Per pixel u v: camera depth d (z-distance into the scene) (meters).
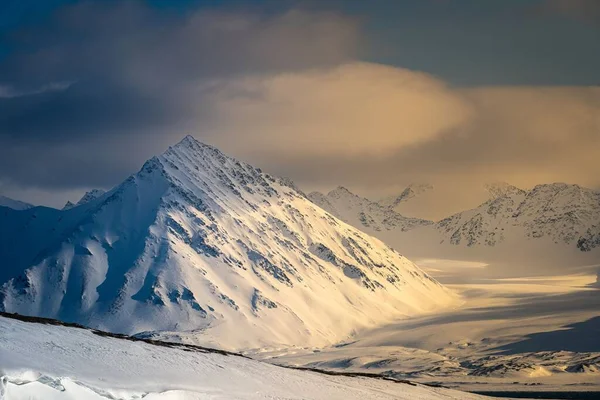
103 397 77.31
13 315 105.75
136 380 86.69
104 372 86.44
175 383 90.31
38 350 87.69
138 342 108.12
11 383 72.06
